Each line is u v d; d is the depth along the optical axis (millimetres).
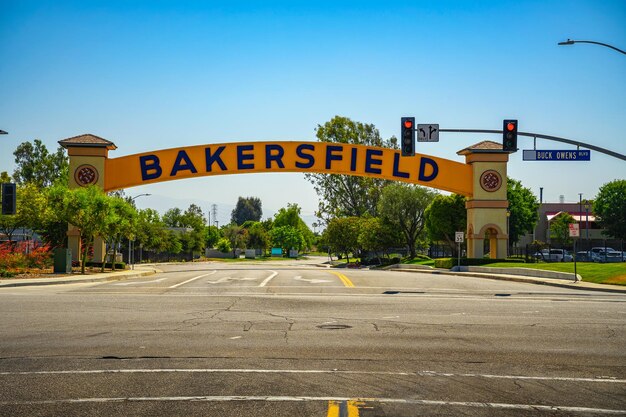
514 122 27672
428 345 11539
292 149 46469
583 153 28531
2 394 7879
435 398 7750
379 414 7031
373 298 21078
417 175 46562
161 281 30656
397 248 87812
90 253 45938
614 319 15344
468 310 17250
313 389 8172
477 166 46375
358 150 46625
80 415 6969
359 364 9805
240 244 150875
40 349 11000
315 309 17438
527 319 15305
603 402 7648
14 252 39125
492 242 47656
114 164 45625
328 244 91750
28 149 76375
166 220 137375
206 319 15109
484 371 9352
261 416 6926
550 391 8164
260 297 21422
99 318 15266
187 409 7207
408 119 27500
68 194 38219
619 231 81625
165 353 10648
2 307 17703
